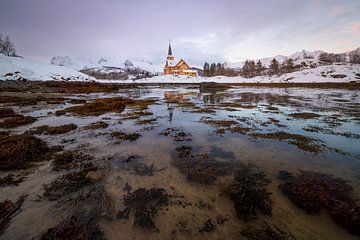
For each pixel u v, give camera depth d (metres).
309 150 8.70
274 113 17.30
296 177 6.44
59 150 8.77
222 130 12.05
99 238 4.07
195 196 5.50
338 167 7.14
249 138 10.55
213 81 92.38
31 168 7.07
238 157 8.13
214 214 4.77
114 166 7.34
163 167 7.27
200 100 27.27
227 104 23.16
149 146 9.48
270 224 4.42
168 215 4.75
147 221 4.54
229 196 5.48
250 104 22.91
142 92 41.25
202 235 4.17
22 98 26.11
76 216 4.69
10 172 6.74
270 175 6.62
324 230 4.23
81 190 5.75
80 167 7.21
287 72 92.12
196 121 14.59
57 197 5.41
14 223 4.46
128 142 10.03
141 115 16.72
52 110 18.95
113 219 4.60
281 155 8.27
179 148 9.13
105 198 5.37
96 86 47.38
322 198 5.17
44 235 4.08
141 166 7.35
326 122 13.84
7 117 15.29
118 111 18.61
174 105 22.62
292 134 11.01
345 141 9.88
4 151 7.40
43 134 11.17
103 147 9.31
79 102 24.22
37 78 55.88
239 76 103.88
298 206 4.98
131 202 5.22
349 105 21.25
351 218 4.41
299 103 23.30
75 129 12.36
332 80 66.50
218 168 7.14
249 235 4.11
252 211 4.82
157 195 5.53
